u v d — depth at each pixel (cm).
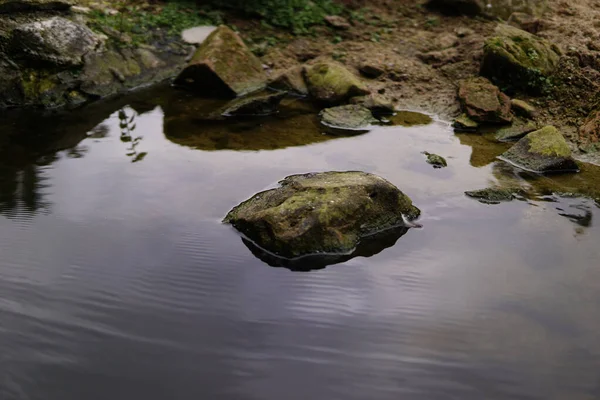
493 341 144
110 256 164
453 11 296
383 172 201
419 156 210
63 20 257
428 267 164
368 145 217
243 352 140
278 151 212
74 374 131
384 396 128
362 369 136
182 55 274
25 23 249
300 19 289
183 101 250
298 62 272
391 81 259
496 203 187
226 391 128
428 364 137
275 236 166
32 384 128
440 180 198
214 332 145
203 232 173
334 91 248
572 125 226
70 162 206
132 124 231
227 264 163
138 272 160
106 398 125
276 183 193
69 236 171
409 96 250
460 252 169
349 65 267
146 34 274
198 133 224
